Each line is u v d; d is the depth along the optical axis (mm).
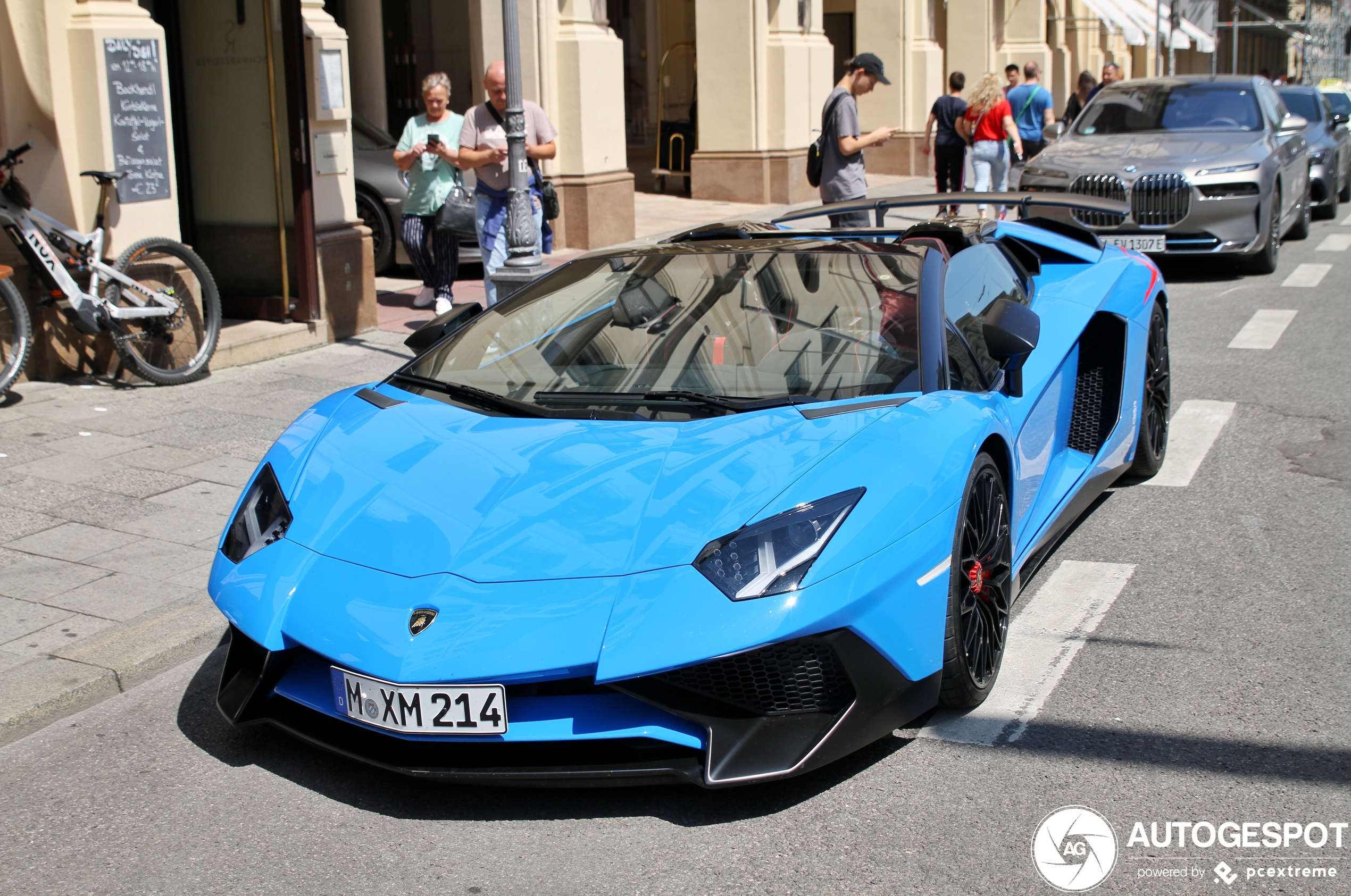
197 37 7785
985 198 4965
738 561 2604
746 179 16281
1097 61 31906
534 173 8188
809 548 2631
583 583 2619
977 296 3963
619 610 2557
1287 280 10156
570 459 2996
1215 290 9875
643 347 3543
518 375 3547
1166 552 4250
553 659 2518
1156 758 2863
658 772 2609
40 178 6562
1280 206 10633
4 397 6285
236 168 7891
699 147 16531
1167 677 3283
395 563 2787
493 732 2566
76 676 3447
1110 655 3439
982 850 2527
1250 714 3055
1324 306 8891
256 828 2738
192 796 2895
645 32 23125
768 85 16141
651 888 2443
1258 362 7203
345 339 8195
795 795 2766
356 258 8297
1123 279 4871
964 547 3043
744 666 2600
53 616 3871
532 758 2703
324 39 7992
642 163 22344
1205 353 7535
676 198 17031
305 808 2820
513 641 2547
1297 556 4152
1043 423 3930
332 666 2707
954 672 2955
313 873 2549
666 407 3230
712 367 3402
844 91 8750
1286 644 3455
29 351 6238
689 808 2734
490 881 2492
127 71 6668
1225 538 4363
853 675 2648
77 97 6555
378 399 3594
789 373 3340
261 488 3230
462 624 2596
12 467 5332
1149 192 10055
